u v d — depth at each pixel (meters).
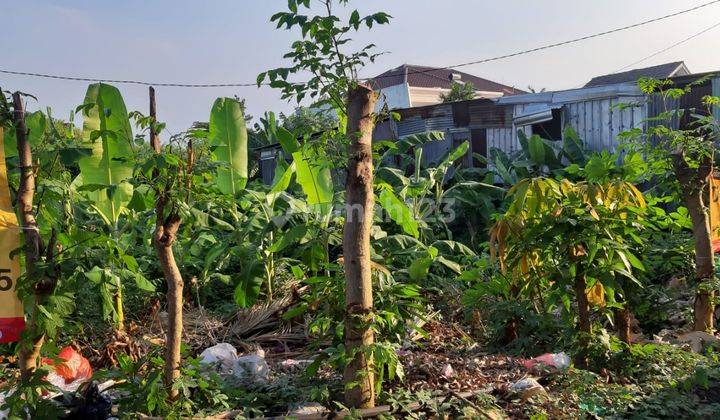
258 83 4.45
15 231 4.01
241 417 4.25
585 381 4.95
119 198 7.07
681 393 4.98
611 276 5.25
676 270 7.31
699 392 5.15
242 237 7.72
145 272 7.84
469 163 14.71
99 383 4.89
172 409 4.13
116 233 7.14
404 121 15.62
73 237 4.47
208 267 7.67
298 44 4.31
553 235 5.21
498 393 5.03
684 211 7.47
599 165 7.27
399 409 4.55
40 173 4.75
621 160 12.12
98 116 6.72
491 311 6.60
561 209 5.36
